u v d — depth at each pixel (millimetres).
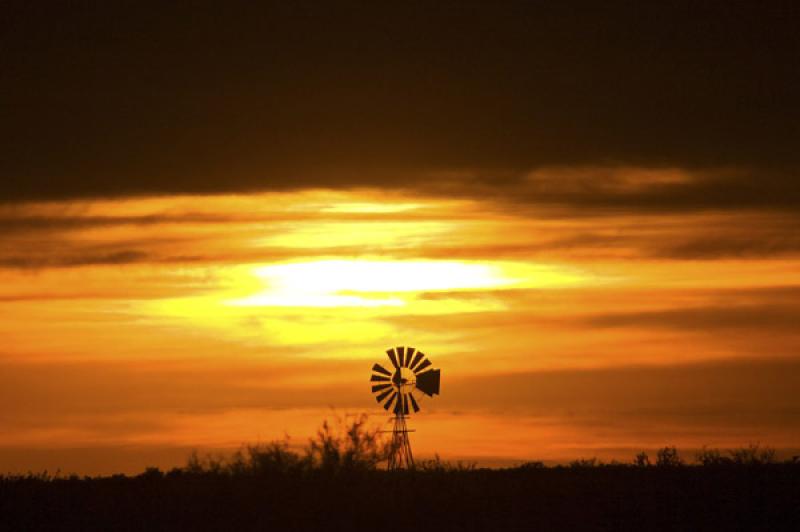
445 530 68438
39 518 71875
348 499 72562
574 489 78125
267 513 71125
